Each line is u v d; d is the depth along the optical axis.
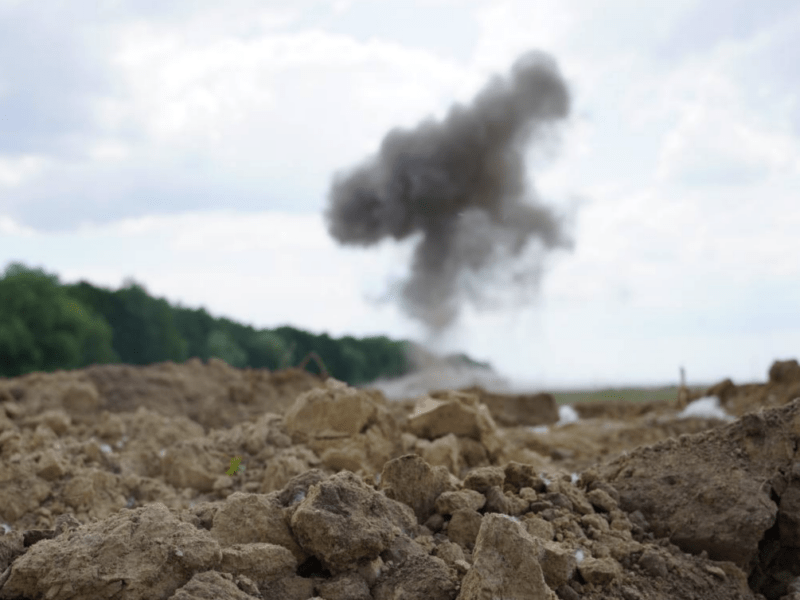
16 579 4.17
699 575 5.14
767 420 6.19
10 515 7.59
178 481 8.93
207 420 19.28
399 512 5.05
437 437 10.41
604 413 24.66
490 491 5.46
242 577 4.22
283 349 61.44
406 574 4.45
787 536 5.54
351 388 10.19
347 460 9.12
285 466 8.48
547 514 5.40
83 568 4.13
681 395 22.50
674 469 6.16
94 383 19.55
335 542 4.43
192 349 57.88
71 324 41.47
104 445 10.88
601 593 4.68
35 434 10.05
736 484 5.72
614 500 5.91
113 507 8.12
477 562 4.14
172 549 4.22
